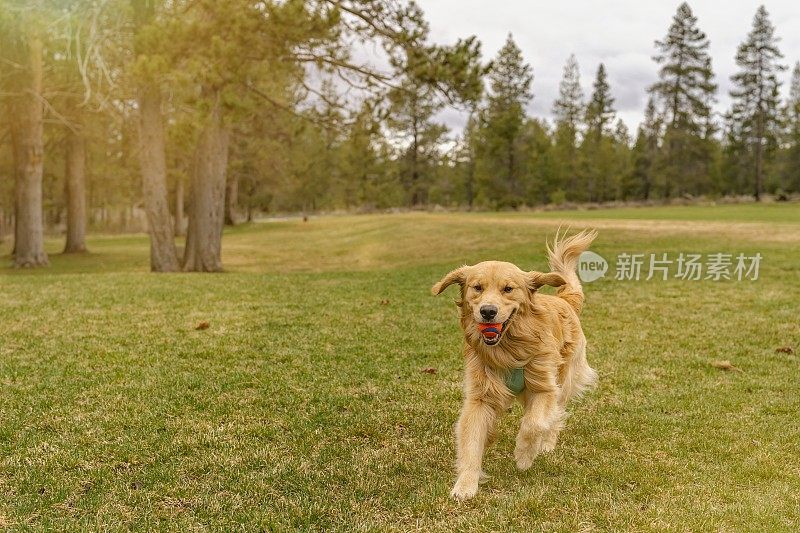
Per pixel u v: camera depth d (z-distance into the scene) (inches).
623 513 155.3
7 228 2947.8
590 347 337.1
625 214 1622.8
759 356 316.5
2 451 196.4
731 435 214.8
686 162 2967.5
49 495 168.6
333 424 223.9
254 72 832.9
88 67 929.5
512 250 949.8
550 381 183.2
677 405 246.2
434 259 990.4
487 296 173.8
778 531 146.2
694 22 2842.0
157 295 487.8
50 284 555.5
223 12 694.5
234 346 330.0
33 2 799.1
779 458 195.3
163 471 182.5
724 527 148.6
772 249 735.1
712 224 1093.1
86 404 238.5
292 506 162.6
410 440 211.2
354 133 912.9
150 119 837.2
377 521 154.9
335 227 1855.3
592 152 3196.4
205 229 902.4
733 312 421.4
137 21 753.6
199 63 695.7
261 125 1471.5
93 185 1930.4
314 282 583.8
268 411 234.5
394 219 1792.6
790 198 2625.5
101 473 181.0
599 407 245.4
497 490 174.7
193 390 257.4
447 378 279.4
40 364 291.7
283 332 364.5
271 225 2190.0
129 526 153.0
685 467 188.9
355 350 326.0
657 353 323.6
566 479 179.6
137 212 3575.3
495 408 184.4
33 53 990.4
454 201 3649.1
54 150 1608.0
